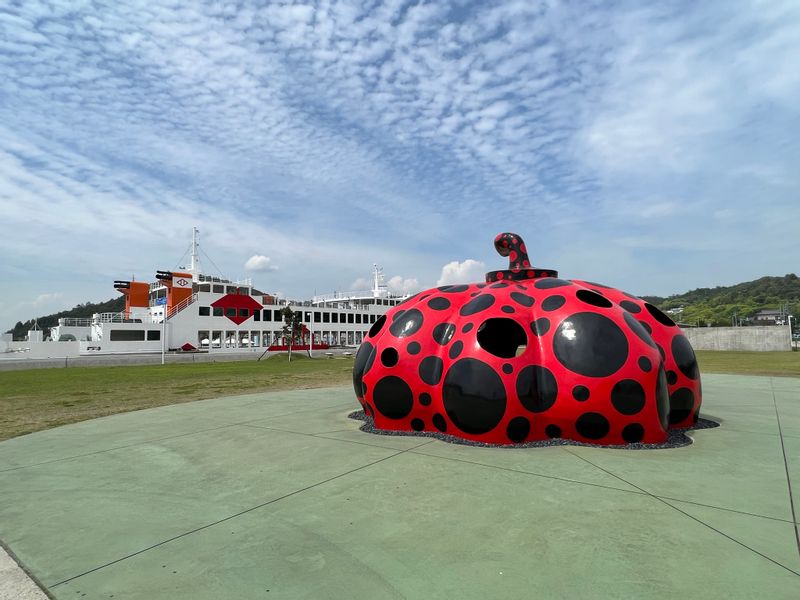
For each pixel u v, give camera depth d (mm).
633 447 6504
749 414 9555
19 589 3211
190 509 4648
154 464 6324
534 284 8094
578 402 6598
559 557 3504
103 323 41750
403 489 5062
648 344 6859
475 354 7000
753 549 3586
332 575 3314
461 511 4422
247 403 12047
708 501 4582
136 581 3291
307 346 52344
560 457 6098
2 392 15562
